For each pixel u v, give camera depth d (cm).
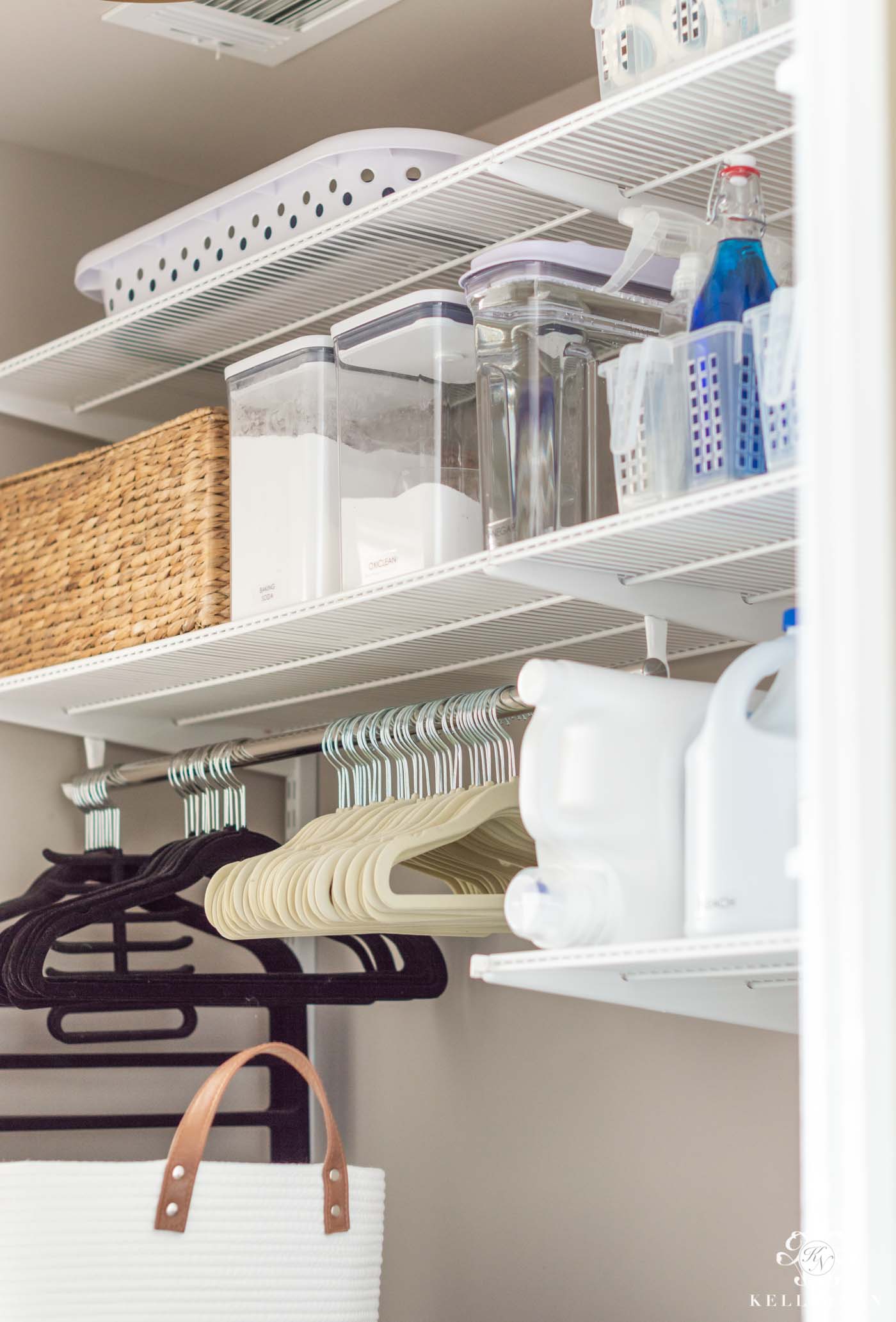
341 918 195
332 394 208
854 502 100
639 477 160
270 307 228
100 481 245
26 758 272
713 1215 216
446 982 245
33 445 280
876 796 98
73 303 289
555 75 258
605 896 157
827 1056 99
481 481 181
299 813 290
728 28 156
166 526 230
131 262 242
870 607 99
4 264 281
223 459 226
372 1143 271
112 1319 192
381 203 192
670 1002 174
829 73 104
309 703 261
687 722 162
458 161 207
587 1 234
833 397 102
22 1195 191
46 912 217
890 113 102
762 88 155
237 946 286
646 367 159
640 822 158
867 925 97
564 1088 241
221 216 226
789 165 172
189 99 267
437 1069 262
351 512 199
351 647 220
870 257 101
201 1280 198
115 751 283
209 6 235
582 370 179
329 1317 207
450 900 194
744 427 154
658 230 167
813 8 105
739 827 148
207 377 263
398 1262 262
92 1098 264
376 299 223
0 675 260
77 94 266
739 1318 210
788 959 146
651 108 161
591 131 167
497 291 179
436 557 187
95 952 248
